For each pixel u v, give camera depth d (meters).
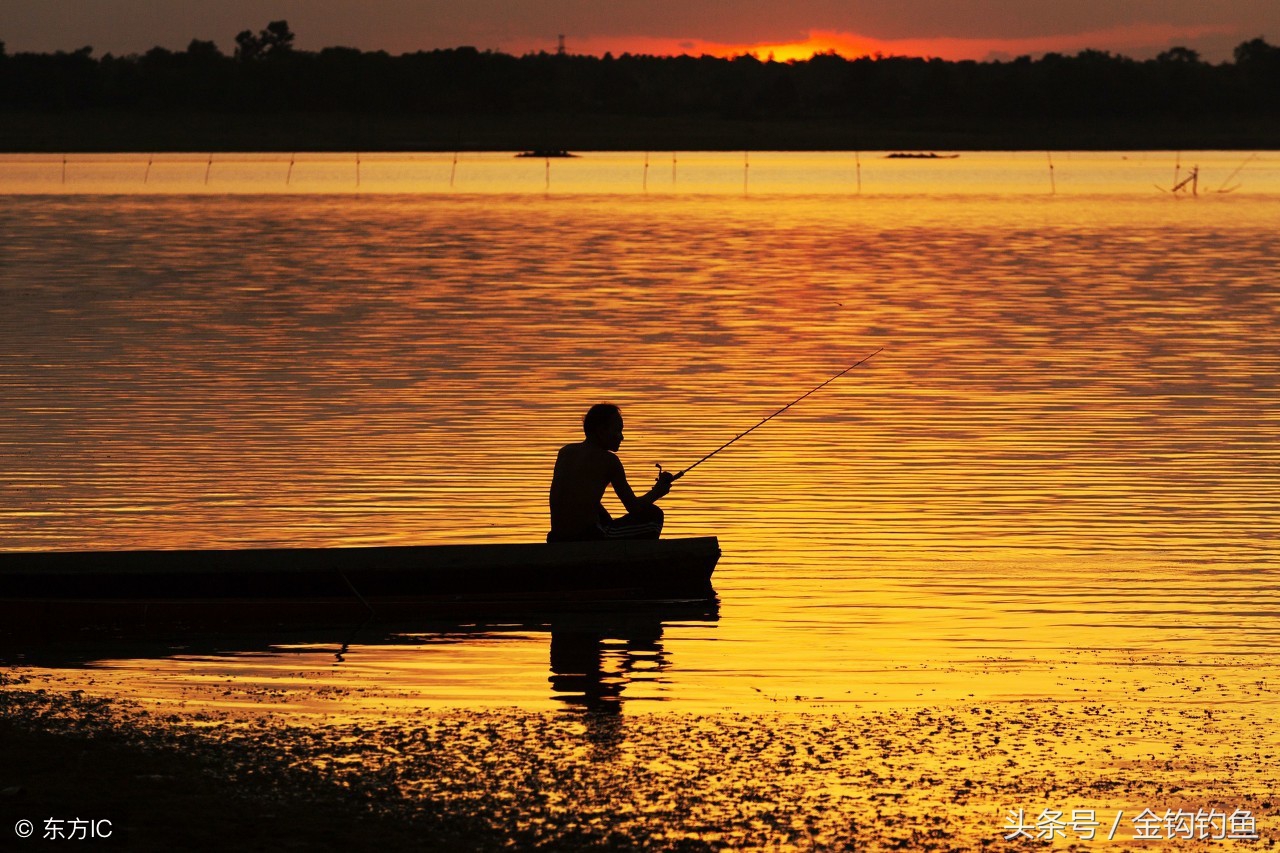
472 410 37.84
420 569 22.27
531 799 14.64
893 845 13.76
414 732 16.80
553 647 20.72
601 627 21.64
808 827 14.10
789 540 26.30
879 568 24.56
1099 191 165.88
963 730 17.06
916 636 21.06
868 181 197.62
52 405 38.28
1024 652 20.33
